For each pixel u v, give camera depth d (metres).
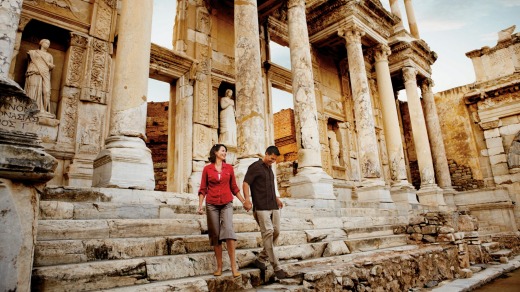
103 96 9.49
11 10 4.00
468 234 9.52
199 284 3.74
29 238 2.80
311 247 5.94
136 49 6.93
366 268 5.19
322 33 16.33
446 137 23.20
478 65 22.58
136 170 6.07
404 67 19.28
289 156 20.84
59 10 9.26
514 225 16.38
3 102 2.91
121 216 4.93
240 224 5.87
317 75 17.83
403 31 19.75
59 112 8.80
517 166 19.97
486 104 21.75
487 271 8.24
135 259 3.80
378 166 13.50
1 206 2.69
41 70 8.45
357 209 9.86
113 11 10.28
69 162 8.63
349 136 18.58
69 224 4.02
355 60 14.84
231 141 12.62
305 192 9.90
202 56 12.96
